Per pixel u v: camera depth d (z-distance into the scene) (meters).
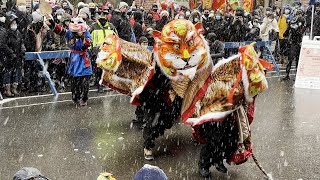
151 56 7.26
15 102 11.11
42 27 12.12
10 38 11.15
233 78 6.32
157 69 7.07
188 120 6.56
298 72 14.72
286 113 10.95
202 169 6.79
